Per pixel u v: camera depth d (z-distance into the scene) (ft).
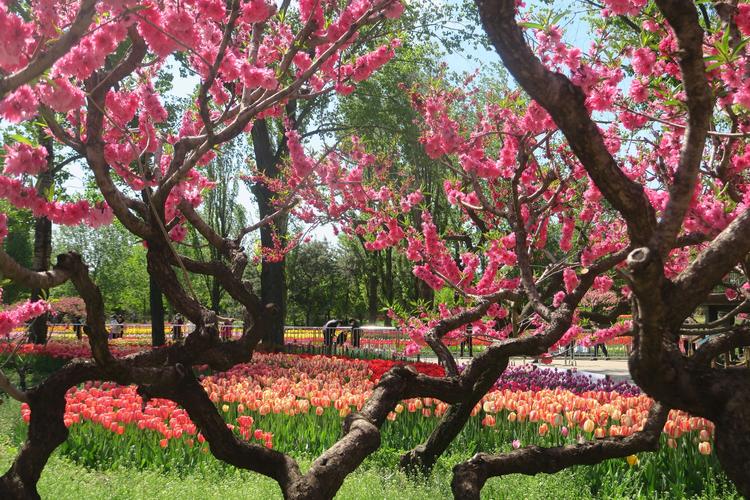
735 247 9.14
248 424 23.31
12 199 12.42
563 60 14.73
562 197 23.08
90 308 11.56
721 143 17.79
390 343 79.41
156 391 13.83
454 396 15.47
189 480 19.98
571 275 22.21
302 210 31.99
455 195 25.26
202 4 12.60
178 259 13.32
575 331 23.36
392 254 127.75
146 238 14.23
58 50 8.40
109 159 14.98
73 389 30.99
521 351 15.42
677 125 15.51
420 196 27.35
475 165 19.39
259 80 14.28
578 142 9.04
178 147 14.12
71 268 11.03
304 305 156.15
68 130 14.64
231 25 12.39
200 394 13.92
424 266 26.81
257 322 15.97
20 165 11.87
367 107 66.64
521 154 17.31
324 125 71.15
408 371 15.10
